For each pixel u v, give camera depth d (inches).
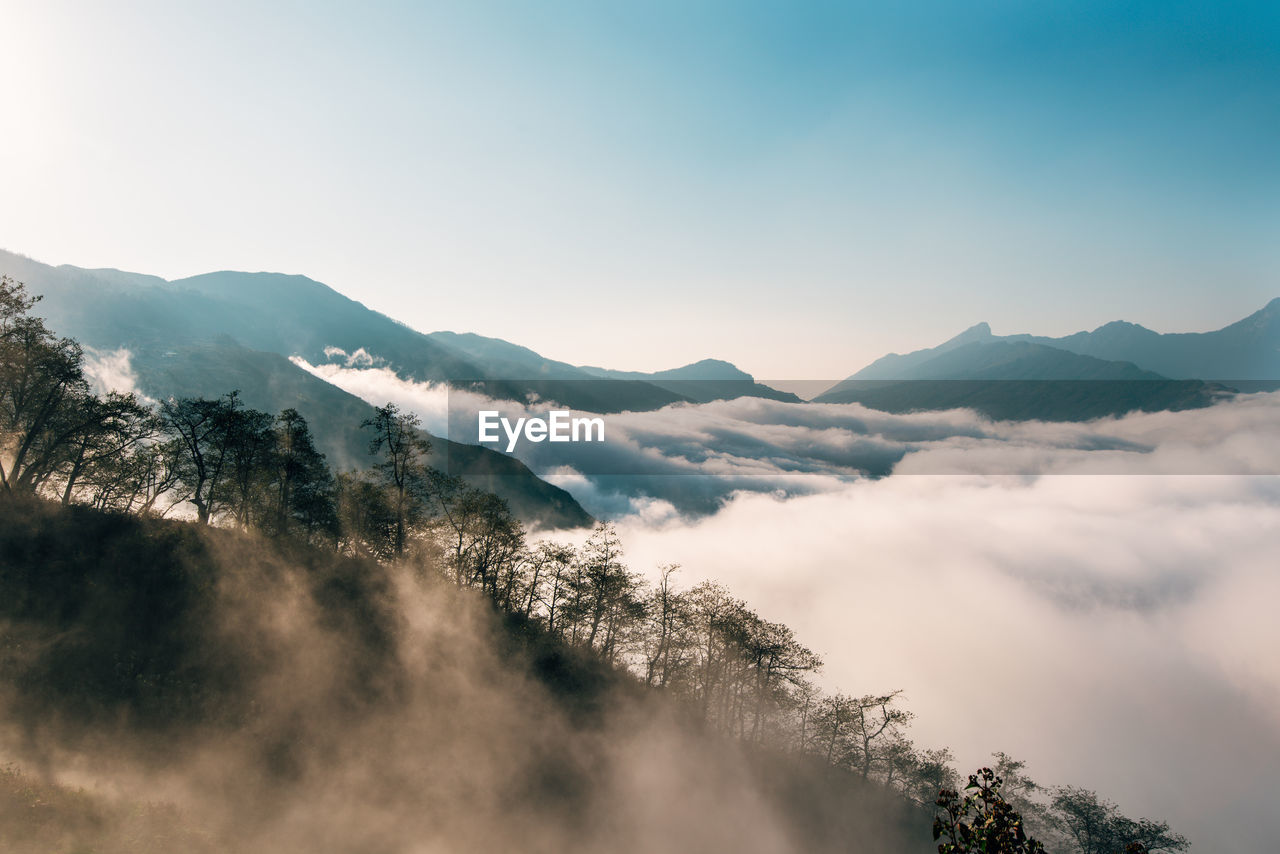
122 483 2149.4
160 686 1261.1
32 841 768.9
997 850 295.9
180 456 2155.5
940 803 340.8
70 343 1851.6
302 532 2453.2
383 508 2327.8
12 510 1557.6
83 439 1908.2
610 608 2610.7
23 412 1792.6
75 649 1245.1
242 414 2090.3
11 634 1211.2
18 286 1710.1
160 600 1477.6
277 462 2222.0
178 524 1795.0
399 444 2314.2
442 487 2466.8
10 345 1686.8
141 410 1989.4
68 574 1407.5
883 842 2383.1
